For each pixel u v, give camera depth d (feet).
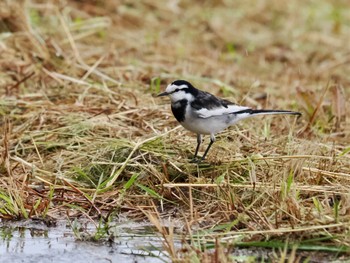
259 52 64.49
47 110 46.14
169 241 31.40
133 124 44.96
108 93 49.26
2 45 54.60
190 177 38.01
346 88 56.34
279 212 34.42
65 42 57.72
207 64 59.52
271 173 38.50
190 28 66.85
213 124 39.29
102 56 56.13
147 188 36.88
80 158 40.93
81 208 36.37
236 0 72.69
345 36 69.00
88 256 32.63
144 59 58.70
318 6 74.02
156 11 68.49
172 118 45.37
